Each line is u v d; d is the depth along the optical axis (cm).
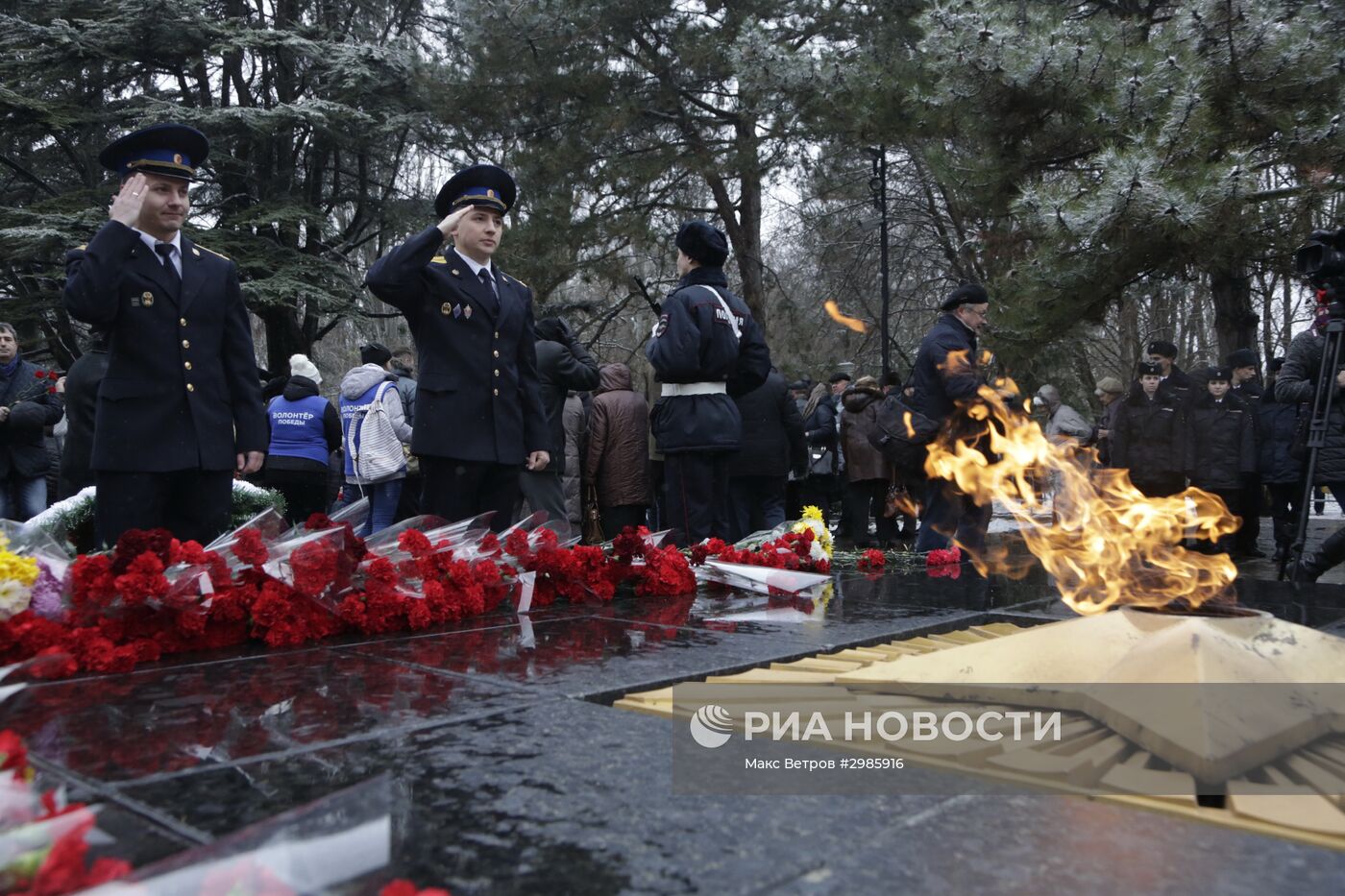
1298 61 948
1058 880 133
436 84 1778
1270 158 1024
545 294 1769
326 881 122
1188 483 858
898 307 2595
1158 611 236
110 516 388
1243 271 1144
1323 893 128
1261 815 154
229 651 299
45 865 119
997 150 1173
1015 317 1087
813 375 2059
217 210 2256
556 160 1703
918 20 1116
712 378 575
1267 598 421
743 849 144
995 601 415
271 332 2241
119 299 388
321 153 2331
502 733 203
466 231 454
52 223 1825
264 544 320
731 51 1402
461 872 136
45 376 813
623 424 757
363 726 209
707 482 581
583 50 1698
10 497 815
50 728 208
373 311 2675
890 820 155
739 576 448
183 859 122
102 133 2220
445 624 351
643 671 263
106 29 2003
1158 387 852
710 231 599
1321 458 620
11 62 2016
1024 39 1070
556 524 432
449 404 438
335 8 2434
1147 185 900
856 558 657
